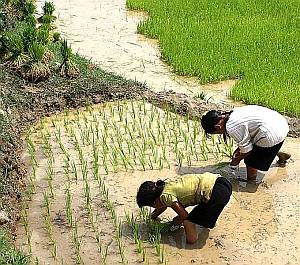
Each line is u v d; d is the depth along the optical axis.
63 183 7.93
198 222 6.46
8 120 9.37
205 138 8.88
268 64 12.02
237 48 12.92
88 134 9.20
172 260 6.38
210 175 6.49
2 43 11.42
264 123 7.29
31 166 8.41
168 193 6.32
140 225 6.95
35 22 13.89
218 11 15.98
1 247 6.30
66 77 10.98
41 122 9.64
